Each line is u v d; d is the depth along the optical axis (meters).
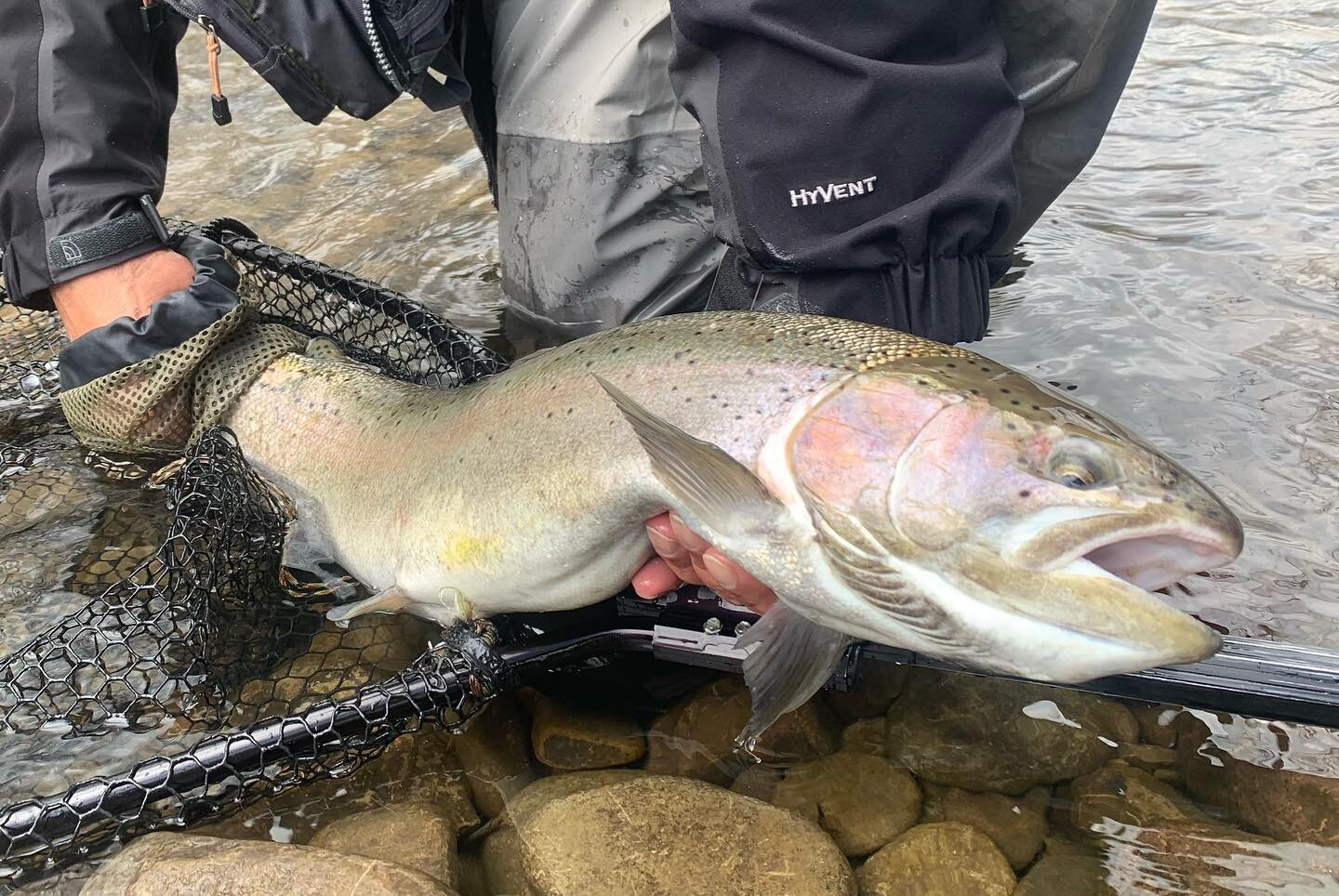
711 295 0.62
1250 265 0.82
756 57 0.53
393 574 0.57
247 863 0.40
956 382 0.42
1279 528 0.58
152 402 0.64
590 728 0.50
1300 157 0.97
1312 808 0.43
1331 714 0.42
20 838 0.42
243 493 0.60
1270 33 1.23
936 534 0.40
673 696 0.52
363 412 0.62
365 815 0.45
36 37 0.61
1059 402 0.41
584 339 0.53
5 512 0.65
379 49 0.64
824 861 0.42
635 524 0.48
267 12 0.62
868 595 0.42
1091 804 0.45
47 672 0.53
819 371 0.44
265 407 0.65
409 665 0.54
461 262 0.92
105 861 0.43
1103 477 0.39
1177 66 1.17
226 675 0.53
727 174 0.55
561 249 0.75
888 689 0.51
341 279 0.72
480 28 0.76
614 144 0.71
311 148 1.15
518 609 0.54
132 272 0.63
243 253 0.72
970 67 0.53
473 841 0.45
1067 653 0.39
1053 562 0.38
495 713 0.51
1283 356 0.72
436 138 1.17
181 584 0.55
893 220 0.52
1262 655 0.43
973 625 0.40
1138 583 0.41
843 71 0.52
